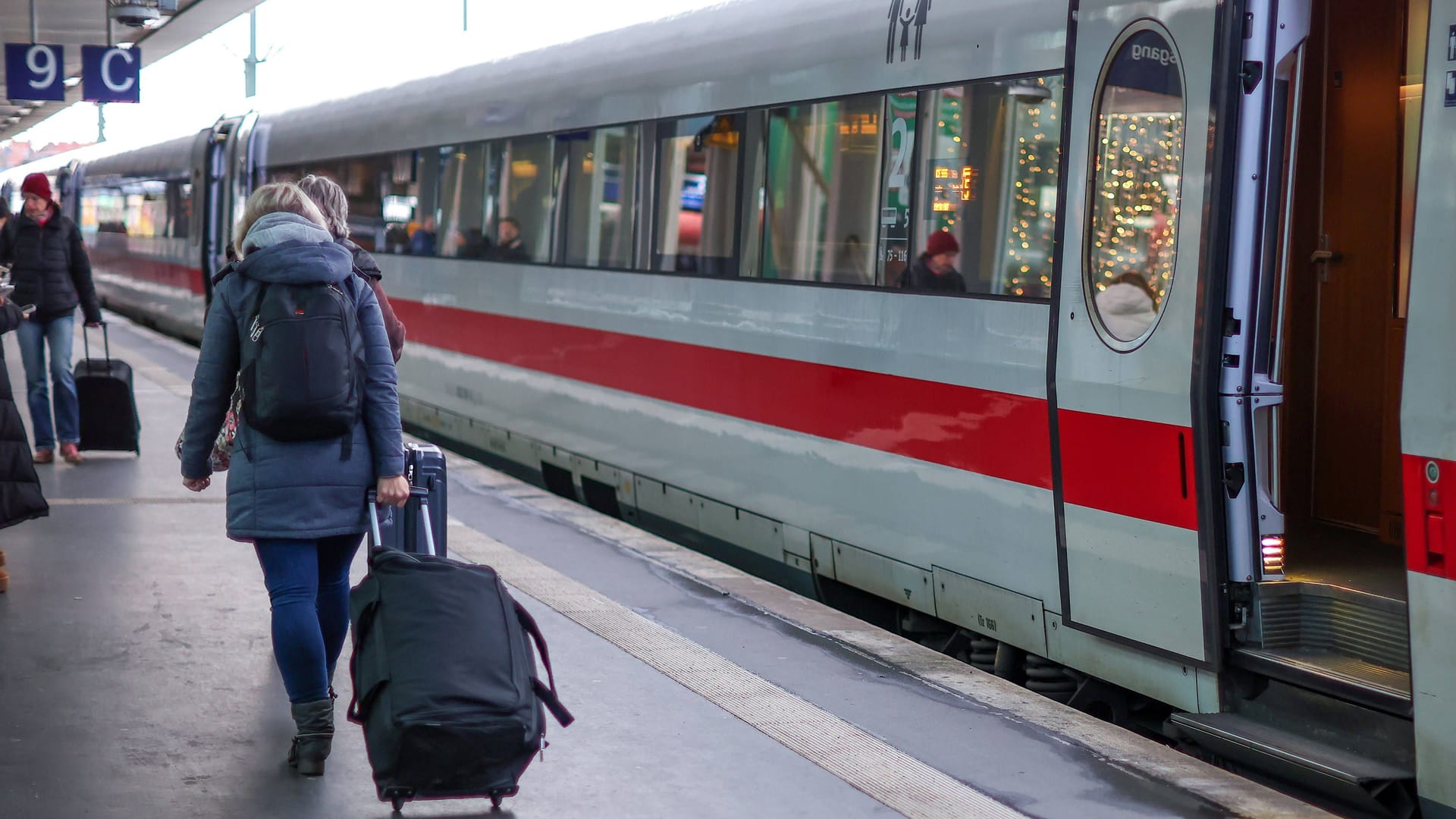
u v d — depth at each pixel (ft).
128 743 13.91
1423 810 14.03
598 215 30.01
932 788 13.51
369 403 13.08
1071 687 18.92
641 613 19.57
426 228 39.06
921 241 20.56
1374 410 19.26
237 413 13.70
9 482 18.76
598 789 13.20
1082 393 17.48
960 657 20.72
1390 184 18.85
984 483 19.30
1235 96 15.72
